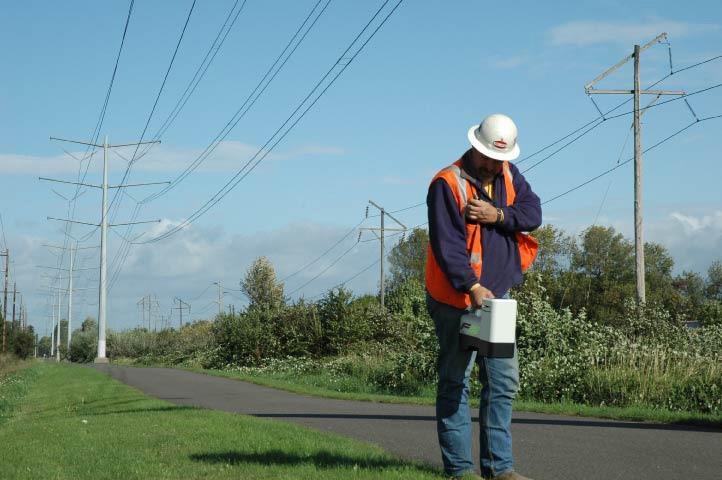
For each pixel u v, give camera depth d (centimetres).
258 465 679
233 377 3091
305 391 2102
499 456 553
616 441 926
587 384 1648
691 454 816
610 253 6431
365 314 3916
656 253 7244
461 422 568
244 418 1145
